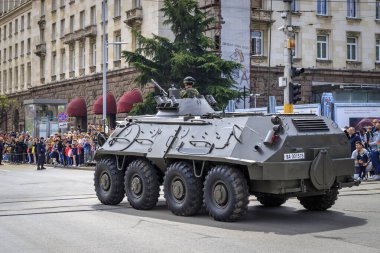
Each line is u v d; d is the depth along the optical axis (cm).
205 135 1119
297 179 1024
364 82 4669
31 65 6359
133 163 1266
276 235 930
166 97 1315
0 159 3619
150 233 959
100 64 4741
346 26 4603
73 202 1407
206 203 1079
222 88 3147
